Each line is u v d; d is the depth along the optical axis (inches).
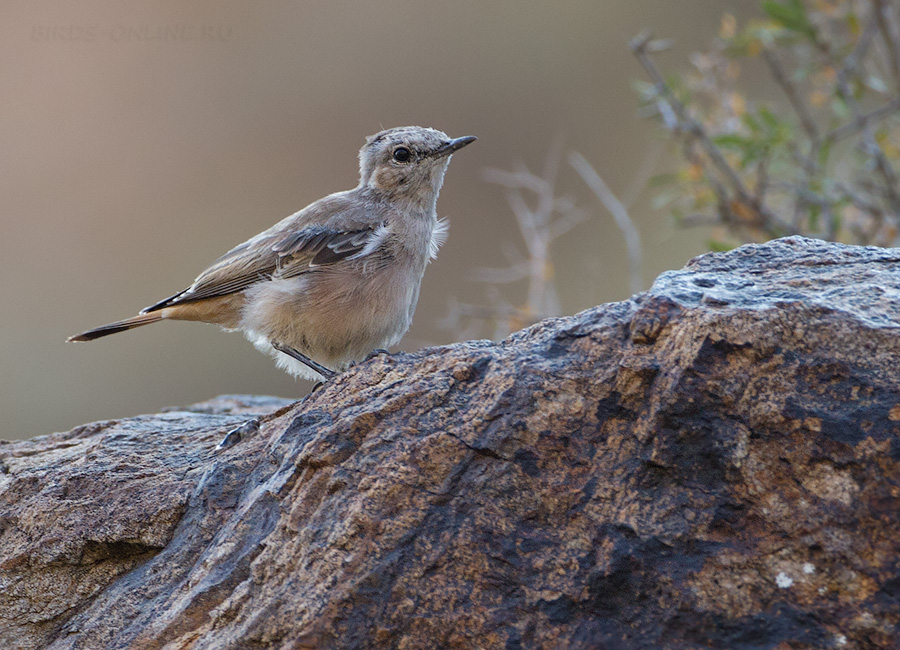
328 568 285.7
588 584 275.1
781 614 262.4
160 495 343.0
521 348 310.7
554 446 287.4
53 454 396.8
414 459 292.8
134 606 318.7
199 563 314.2
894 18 654.5
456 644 278.5
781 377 271.1
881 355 266.8
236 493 333.1
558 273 1018.1
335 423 307.4
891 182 587.5
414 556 284.2
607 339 294.5
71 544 338.3
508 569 281.0
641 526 275.1
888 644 253.6
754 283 303.4
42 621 335.0
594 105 1175.0
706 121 642.8
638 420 283.3
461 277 1066.1
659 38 1144.8
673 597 269.9
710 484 274.1
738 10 1114.7
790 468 267.6
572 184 1111.0
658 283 304.5
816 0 639.1
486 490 287.7
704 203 617.3
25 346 1037.2
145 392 1016.2
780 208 657.0
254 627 285.7
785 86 623.5
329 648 279.7
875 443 260.4
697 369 275.9
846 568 259.8
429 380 311.0
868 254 317.1
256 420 368.8
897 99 598.5
